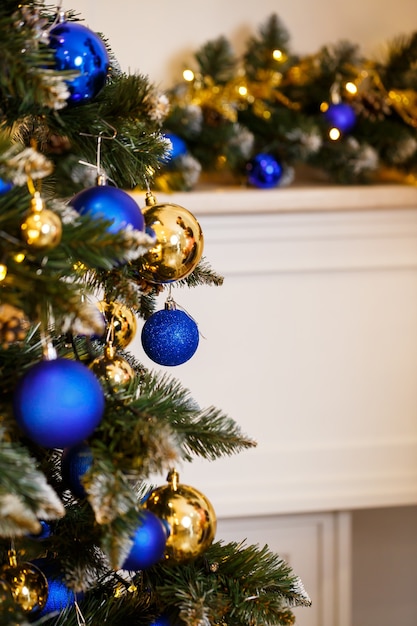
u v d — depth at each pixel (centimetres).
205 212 238
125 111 143
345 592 281
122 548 124
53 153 193
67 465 132
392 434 269
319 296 257
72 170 197
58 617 143
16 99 133
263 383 262
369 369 264
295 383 262
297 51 267
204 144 241
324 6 265
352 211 250
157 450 125
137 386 140
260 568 145
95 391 125
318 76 248
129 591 150
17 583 134
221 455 142
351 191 243
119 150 146
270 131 241
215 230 246
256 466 266
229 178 262
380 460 269
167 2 259
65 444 124
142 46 261
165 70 263
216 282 156
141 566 132
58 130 142
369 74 252
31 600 134
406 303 261
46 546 143
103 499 123
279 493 267
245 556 146
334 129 240
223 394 261
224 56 245
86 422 124
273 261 252
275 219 247
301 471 267
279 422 264
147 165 148
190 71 243
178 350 146
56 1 233
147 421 129
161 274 141
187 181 234
